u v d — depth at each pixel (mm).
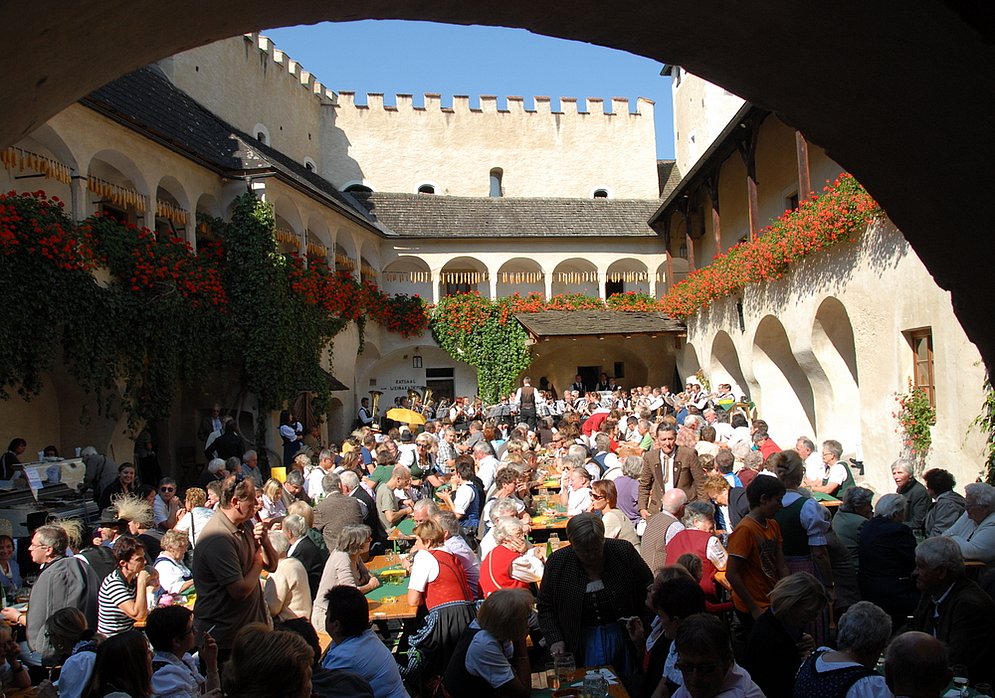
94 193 17562
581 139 37781
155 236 16547
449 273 33031
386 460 11023
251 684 3273
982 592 4832
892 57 3504
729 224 25672
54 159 15133
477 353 29688
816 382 16734
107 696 4207
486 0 3982
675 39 4211
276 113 31203
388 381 30625
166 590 7453
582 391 30750
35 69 3328
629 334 27234
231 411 19312
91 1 3076
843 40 3582
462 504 9625
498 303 29969
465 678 4750
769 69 4176
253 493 5730
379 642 4984
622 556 5227
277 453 19766
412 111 36406
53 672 6367
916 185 4230
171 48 4020
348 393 25750
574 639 5074
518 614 4758
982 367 10281
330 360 23312
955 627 4793
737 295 20891
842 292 14500
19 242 12625
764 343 19766
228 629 5594
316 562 7871
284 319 19656
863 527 6473
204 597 5617
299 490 10367
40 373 13031
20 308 12547
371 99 36062
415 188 36156
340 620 4895
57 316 13188
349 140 35844
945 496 7316
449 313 29609
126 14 3369
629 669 5117
